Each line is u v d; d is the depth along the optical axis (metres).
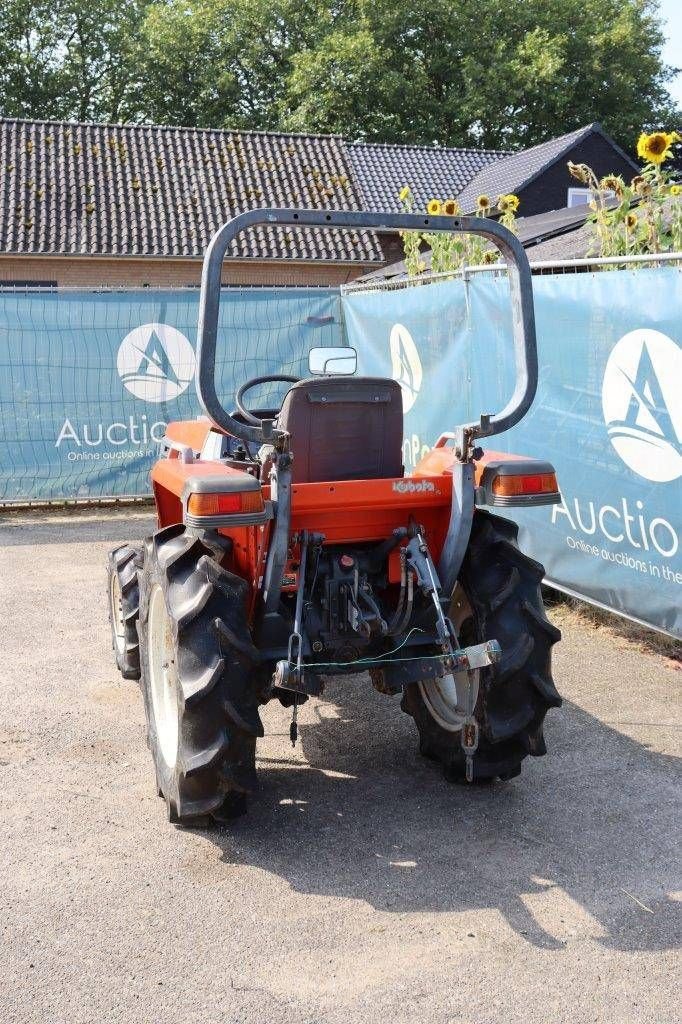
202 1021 2.69
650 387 5.34
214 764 3.48
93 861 3.53
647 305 5.30
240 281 24.92
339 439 3.96
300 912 3.21
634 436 5.50
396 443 4.05
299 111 37.47
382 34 37.88
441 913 3.20
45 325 10.02
